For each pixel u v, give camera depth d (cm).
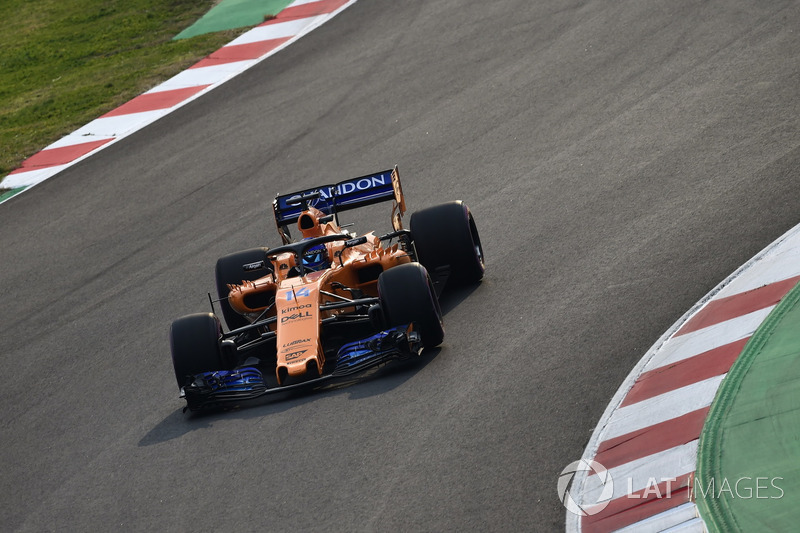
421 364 2861
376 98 6366
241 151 6122
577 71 5825
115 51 9312
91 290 4688
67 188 6325
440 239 3362
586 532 1864
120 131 7106
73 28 10538
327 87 6819
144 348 3762
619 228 3612
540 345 2791
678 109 4809
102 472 2711
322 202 3622
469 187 4622
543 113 5350
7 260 5431
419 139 5494
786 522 1700
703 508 1803
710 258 3094
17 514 2602
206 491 2406
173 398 3166
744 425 2020
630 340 2677
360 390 2769
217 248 4772
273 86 7156
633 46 5959
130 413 3138
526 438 2273
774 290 2600
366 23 7962
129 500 2478
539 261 3516
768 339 2338
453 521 2008
